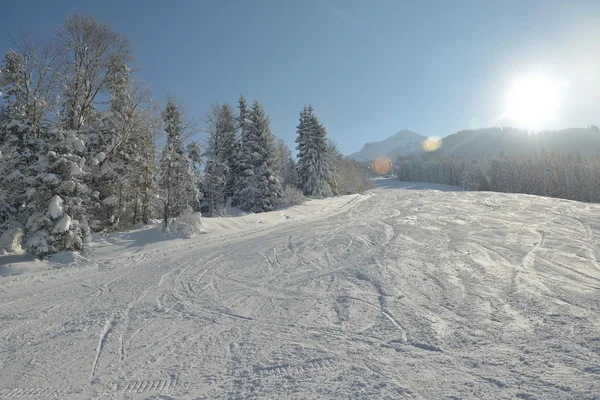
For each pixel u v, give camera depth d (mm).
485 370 4207
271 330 6102
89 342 6047
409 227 17453
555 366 4152
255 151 35125
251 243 16094
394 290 7859
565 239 13227
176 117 22125
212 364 4941
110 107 21000
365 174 78438
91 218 19469
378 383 4059
